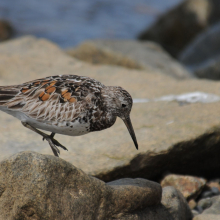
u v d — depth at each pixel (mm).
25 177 7285
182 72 23234
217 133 11484
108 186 8070
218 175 12336
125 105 9570
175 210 9164
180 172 11750
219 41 27734
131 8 42062
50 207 7258
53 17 39062
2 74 17953
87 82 9477
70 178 7570
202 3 31766
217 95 14586
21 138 12031
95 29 36969
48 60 19672
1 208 7484
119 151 11016
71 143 11680
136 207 8414
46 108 9047
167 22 32094
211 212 9875
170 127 11852
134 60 22453
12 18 37844
